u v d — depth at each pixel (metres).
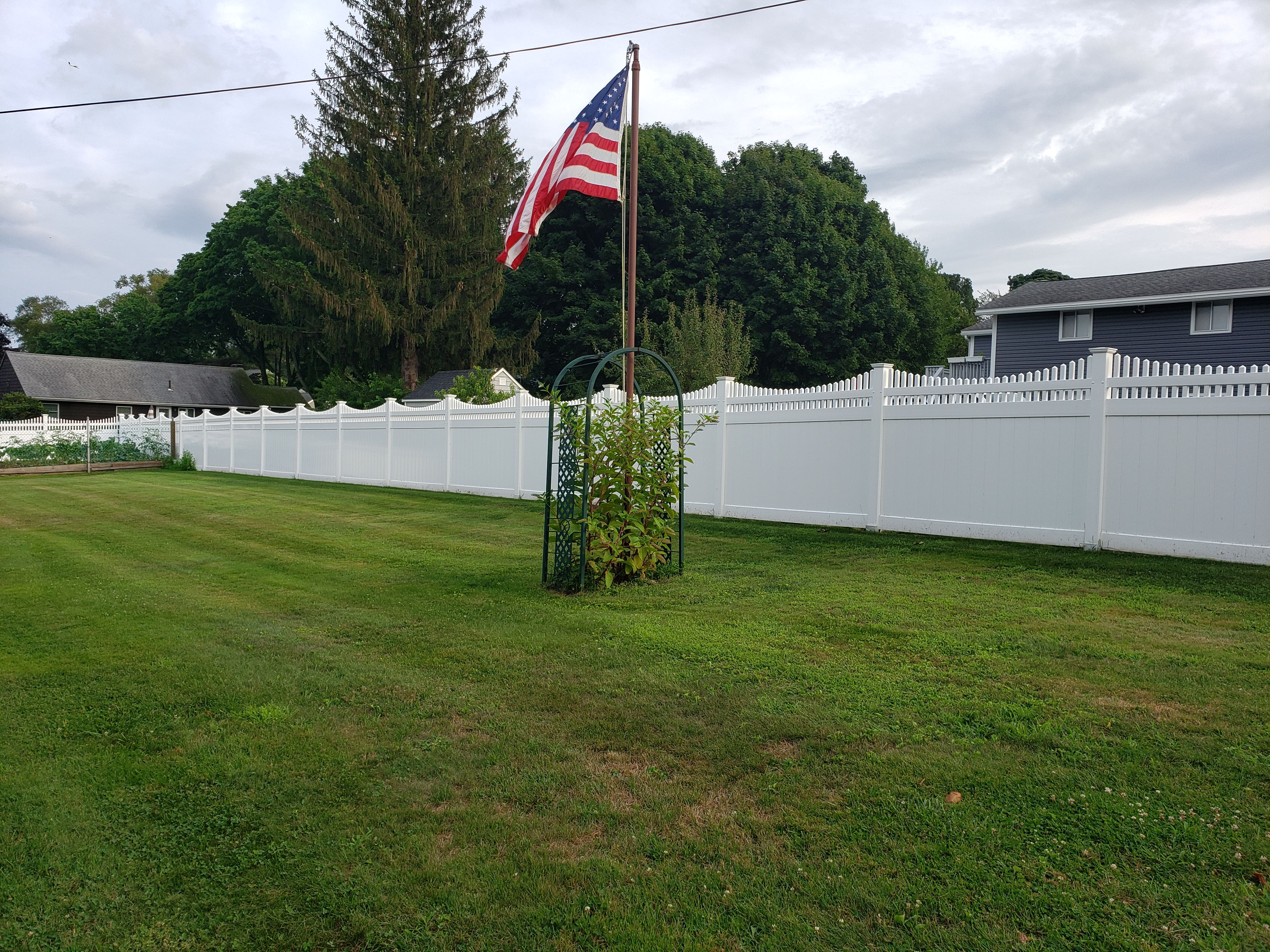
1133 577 6.97
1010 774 3.37
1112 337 24.45
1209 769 3.33
